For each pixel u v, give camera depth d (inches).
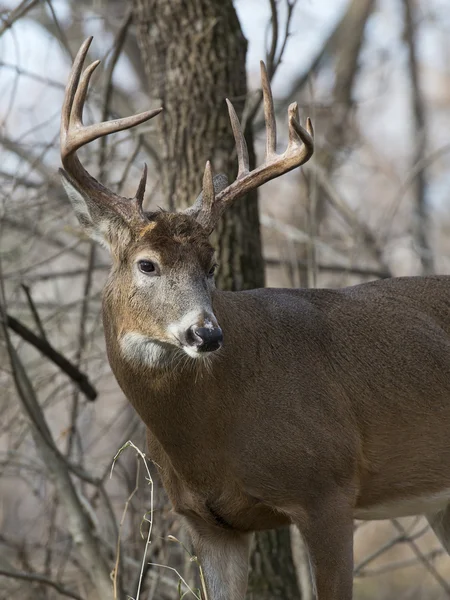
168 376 370.3
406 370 405.1
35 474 569.9
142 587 480.4
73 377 496.7
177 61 491.2
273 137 392.2
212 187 375.2
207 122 488.1
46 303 592.7
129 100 840.3
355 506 407.8
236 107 494.0
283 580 479.5
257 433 375.6
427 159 711.1
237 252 485.1
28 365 588.4
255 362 380.8
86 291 571.5
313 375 389.4
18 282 553.6
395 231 983.0
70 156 369.4
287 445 376.8
